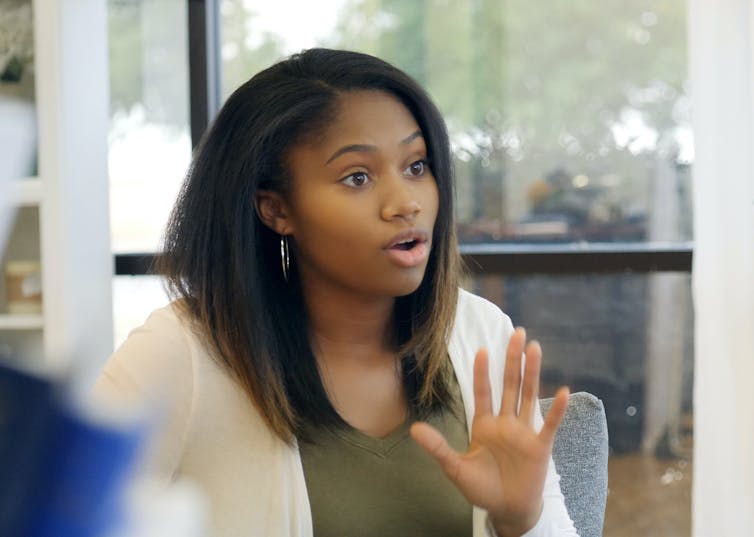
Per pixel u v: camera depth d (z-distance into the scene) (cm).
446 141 172
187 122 457
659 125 442
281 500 169
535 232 451
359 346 182
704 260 362
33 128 34
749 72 356
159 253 184
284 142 166
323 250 168
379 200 163
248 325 172
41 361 31
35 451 30
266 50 458
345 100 165
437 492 174
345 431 175
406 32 452
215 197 173
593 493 217
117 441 31
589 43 443
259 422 173
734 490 354
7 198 32
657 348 449
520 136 450
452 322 182
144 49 455
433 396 185
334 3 454
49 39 385
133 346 176
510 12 446
